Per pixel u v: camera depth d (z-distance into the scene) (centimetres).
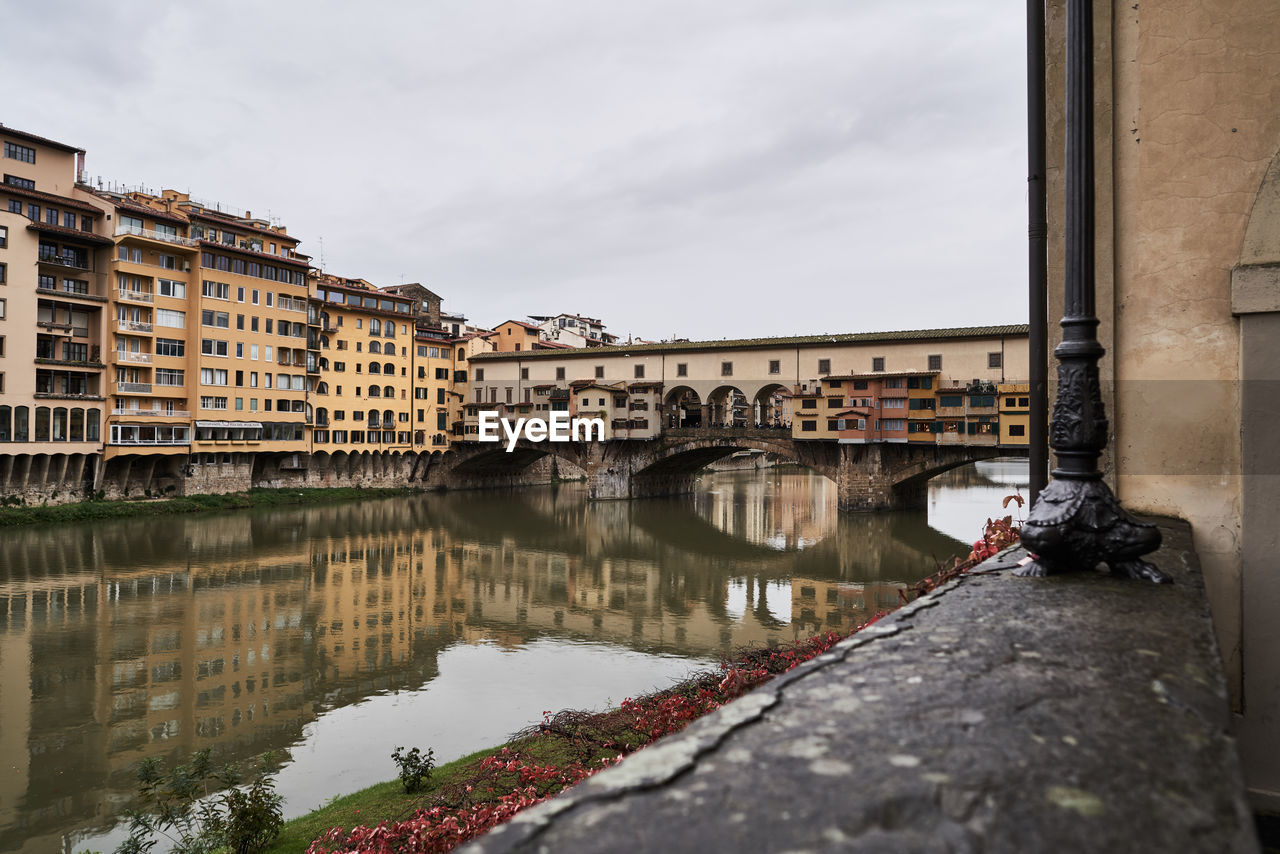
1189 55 519
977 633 234
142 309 6025
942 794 121
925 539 5497
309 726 2242
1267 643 468
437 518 6600
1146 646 217
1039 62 593
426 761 1714
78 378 5756
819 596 4022
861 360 6862
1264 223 490
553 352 8544
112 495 5869
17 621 3188
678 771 137
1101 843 105
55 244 5662
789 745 147
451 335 9744
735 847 104
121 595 3625
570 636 3253
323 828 1438
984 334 6259
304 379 7200
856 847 102
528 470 10081
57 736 2150
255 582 4009
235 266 6575
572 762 1358
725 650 3016
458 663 2850
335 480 7831
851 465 6681
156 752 2056
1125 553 324
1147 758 138
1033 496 615
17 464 5328
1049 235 598
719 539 5694
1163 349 521
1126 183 537
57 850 1577
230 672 2694
